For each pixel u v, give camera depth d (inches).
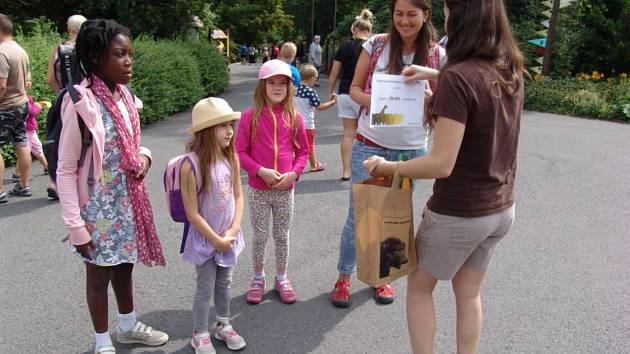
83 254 99.4
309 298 141.1
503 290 146.0
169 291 142.2
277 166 131.0
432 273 94.3
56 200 212.1
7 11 602.5
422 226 94.3
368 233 96.2
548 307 137.4
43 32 504.7
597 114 484.1
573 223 198.8
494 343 121.3
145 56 392.2
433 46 121.7
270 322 128.8
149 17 644.7
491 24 82.6
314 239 180.1
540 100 529.3
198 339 114.0
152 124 406.9
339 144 337.7
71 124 94.7
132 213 105.5
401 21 116.6
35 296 137.9
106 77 99.0
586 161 298.4
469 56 84.0
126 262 105.1
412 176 88.6
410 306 100.2
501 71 84.8
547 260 165.8
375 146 128.0
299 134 135.1
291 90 132.3
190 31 756.0
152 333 117.9
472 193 86.1
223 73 681.6
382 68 124.0
